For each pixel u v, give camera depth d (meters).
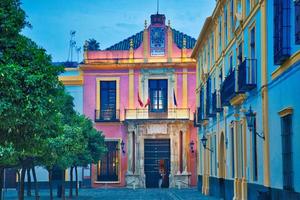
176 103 45.66
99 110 46.19
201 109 35.94
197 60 39.78
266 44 18.61
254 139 20.98
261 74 19.36
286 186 15.92
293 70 15.04
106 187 45.25
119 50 46.84
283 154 16.17
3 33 11.49
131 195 35.44
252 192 21.17
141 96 46.25
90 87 46.56
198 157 39.88
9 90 10.80
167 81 46.38
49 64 12.30
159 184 44.88
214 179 31.98
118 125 46.12
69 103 26.56
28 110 11.22
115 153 45.88
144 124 45.00
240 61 23.55
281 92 16.59
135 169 45.06
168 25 47.00
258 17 19.88
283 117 16.22
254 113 20.52
